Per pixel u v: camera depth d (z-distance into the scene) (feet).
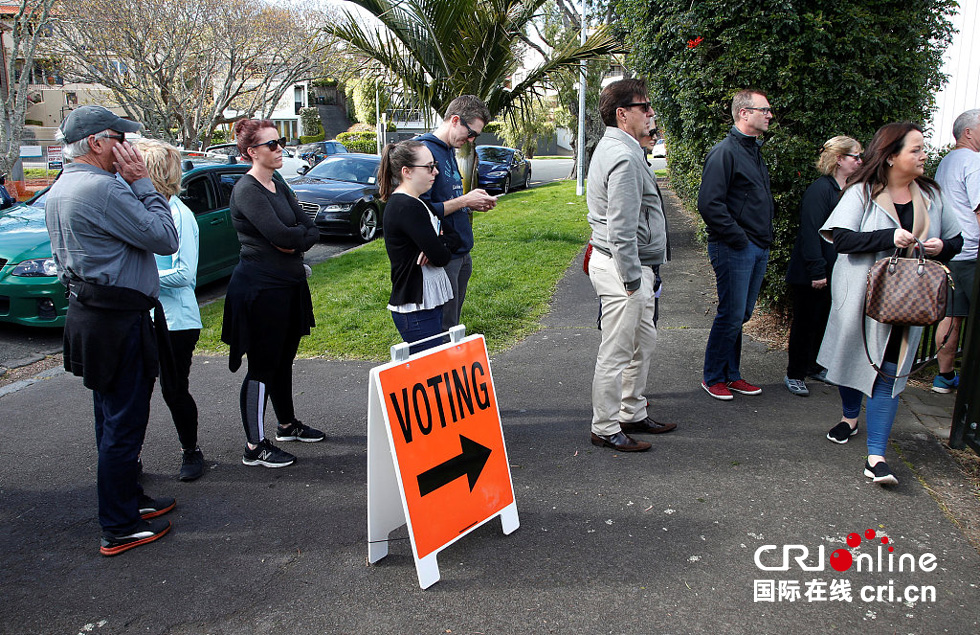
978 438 12.27
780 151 17.71
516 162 72.28
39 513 11.71
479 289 25.66
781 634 8.39
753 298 15.57
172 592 9.49
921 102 18.56
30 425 15.47
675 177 44.11
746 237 14.57
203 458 13.35
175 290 12.16
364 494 12.12
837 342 12.37
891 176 11.73
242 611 9.06
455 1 29.25
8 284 21.31
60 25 58.59
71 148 9.59
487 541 10.50
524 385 16.98
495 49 31.19
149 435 14.71
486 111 14.26
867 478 12.09
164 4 63.57
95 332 9.70
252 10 71.31
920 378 16.98
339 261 32.37
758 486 11.88
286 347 13.56
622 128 12.25
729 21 18.07
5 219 24.52
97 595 9.46
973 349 12.26
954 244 11.93
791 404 15.44
